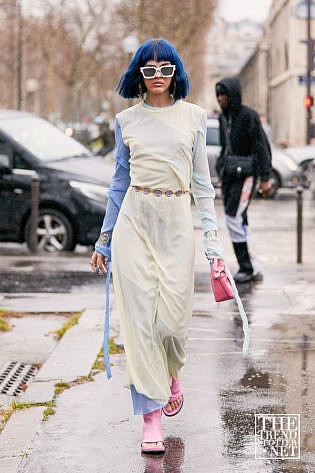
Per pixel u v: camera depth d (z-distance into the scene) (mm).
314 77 37875
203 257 14539
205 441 5875
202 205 5895
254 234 18656
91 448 5766
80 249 16047
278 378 7316
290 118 67938
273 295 10859
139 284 5668
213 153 25344
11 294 11125
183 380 7254
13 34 65188
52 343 8812
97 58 83000
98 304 10523
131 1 63000
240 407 6559
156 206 5703
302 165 28188
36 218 14828
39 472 5387
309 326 9188
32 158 15234
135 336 5652
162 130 5715
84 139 43875
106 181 15273
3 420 6391
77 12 70500
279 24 78938
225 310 9984
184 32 63281
